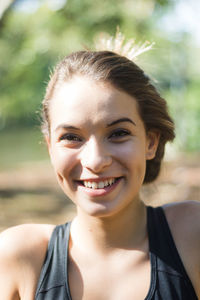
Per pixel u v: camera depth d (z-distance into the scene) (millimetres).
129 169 1358
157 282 1371
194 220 1513
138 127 1396
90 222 1445
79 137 1361
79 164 1361
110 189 1345
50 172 11562
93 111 1330
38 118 1885
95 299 1376
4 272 1424
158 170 1682
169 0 8148
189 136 11797
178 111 11453
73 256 1457
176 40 11336
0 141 19391
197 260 1437
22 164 13125
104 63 1390
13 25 10398
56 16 9695
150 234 1477
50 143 1528
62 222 6547
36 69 11305
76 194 1390
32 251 1458
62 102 1380
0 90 11719
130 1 8359
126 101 1373
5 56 11078
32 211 7254
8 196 8555
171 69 11227
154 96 1493
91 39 8633
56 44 10016
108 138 1351
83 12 8930
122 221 1434
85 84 1358
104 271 1416
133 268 1418
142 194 4844
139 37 8195
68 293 1381
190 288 1375
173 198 6449
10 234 1502
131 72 1420
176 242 1464
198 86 13516
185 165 9312
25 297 1409
